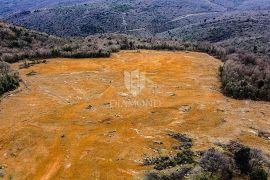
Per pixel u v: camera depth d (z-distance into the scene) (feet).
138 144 70.33
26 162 66.08
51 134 75.87
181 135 73.97
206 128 78.43
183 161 63.26
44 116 85.05
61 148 70.18
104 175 60.54
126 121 81.51
